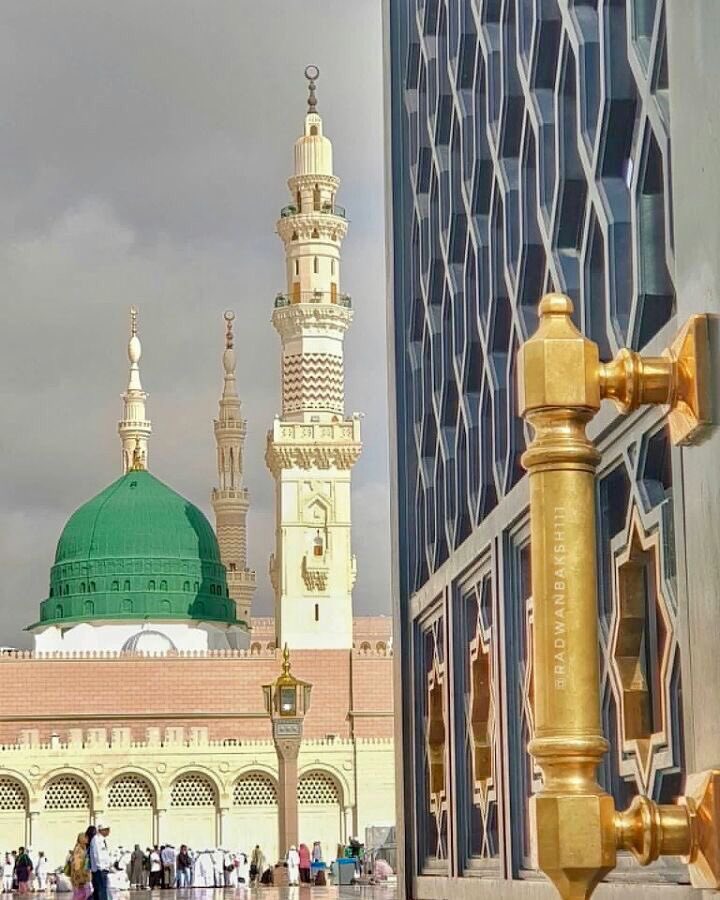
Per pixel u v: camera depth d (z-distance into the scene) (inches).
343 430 4633.4
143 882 3324.3
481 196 503.2
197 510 4997.5
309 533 4594.0
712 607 151.4
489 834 490.3
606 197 323.3
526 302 432.8
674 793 265.7
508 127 450.3
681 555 189.8
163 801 3966.5
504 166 450.9
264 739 4217.5
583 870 135.4
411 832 647.1
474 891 498.6
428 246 619.5
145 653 4254.4
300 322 4687.5
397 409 669.9
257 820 4005.9
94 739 3988.7
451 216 558.9
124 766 3971.5
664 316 293.3
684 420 149.3
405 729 653.3
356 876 2844.5
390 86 687.7
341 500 4623.5
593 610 140.0
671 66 167.3
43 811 3946.9
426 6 610.2
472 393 531.8
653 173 292.7
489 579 500.7
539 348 144.3
